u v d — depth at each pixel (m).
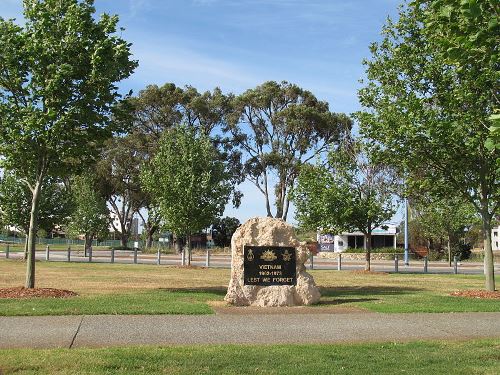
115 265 30.45
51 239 85.75
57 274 22.33
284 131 57.62
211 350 8.05
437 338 9.53
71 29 14.08
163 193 31.70
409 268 36.50
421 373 7.08
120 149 54.09
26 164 15.01
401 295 16.14
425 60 17.25
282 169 58.12
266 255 13.76
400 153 16.64
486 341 9.21
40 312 11.00
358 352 8.17
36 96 14.10
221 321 10.69
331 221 29.88
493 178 16.55
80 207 48.47
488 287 16.89
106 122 14.88
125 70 14.87
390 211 29.84
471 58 7.38
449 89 16.38
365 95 19.59
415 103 15.38
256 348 8.30
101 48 13.81
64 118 13.84
